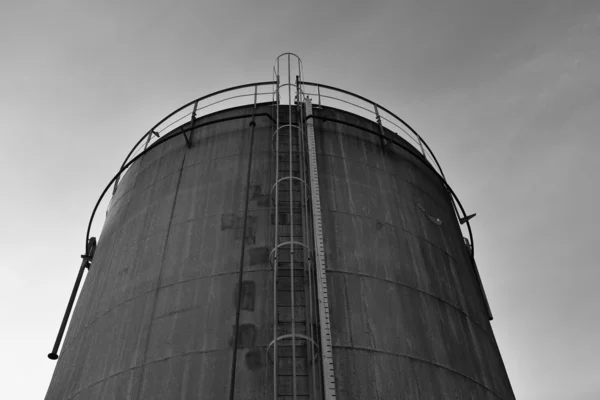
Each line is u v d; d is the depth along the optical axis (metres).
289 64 16.81
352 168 14.07
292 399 9.22
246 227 12.07
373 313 10.81
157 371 10.02
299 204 12.51
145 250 12.86
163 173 14.99
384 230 12.84
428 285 12.43
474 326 13.03
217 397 9.30
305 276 10.98
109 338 11.45
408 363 10.30
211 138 15.05
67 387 11.57
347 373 9.64
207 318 10.54
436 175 17.23
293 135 14.50
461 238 16.56
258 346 9.91
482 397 11.21
